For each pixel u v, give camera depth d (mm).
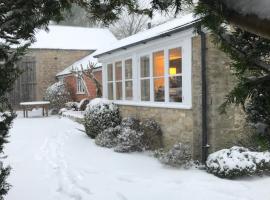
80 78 20812
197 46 8297
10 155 10172
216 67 8047
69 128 15953
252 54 2066
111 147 10727
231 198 5918
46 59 27047
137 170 7926
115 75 13008
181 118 8953
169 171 7758
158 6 2861
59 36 28438
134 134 9938
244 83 2041
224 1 1310
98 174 7707
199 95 8312
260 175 7238
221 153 7391
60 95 24234
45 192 6598
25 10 3287
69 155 9898
